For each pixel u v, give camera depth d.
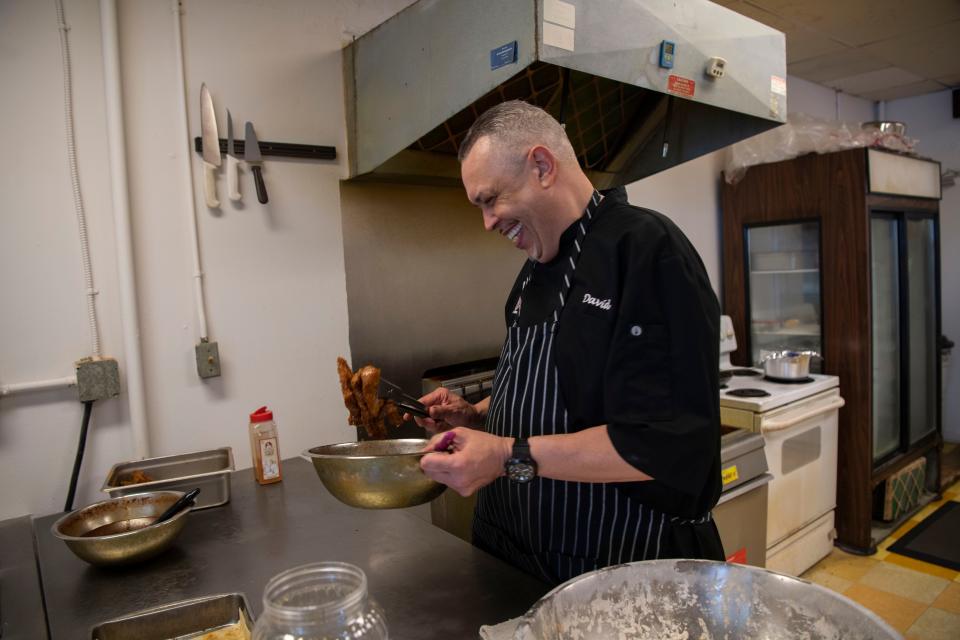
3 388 1.45
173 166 1.67
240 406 1.80
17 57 1.45
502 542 1.26
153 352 1.66
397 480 0.98
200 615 0.98
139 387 1.61
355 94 1.89
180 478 1.39
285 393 1.88
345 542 1.23
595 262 1.05
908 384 3.22
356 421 1.45
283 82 1.83
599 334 1.02
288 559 1.16
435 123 1.56
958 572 2.66
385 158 1.77
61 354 1.53
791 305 3.24
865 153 2.74
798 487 2.60
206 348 1.71
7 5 1.43
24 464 1.50
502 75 1.36
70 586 1.07
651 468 0.90
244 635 0.94
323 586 0.74
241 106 1.76
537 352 1.13
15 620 0.96
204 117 1.68
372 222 2.02
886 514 3.07
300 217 1.89
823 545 2.80
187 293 1.70
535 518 1.14
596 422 1.03
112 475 1.44
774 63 1.88
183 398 1.71
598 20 1.39
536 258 1.18
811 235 3.07
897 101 4.49
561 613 0.74
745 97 1.79
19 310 1.48
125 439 1.63
